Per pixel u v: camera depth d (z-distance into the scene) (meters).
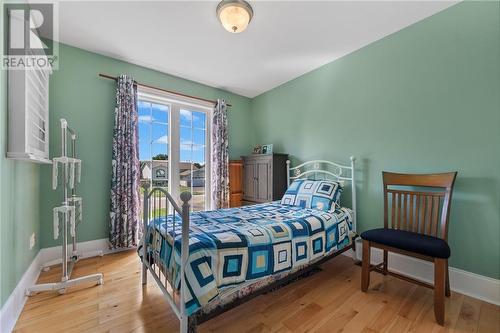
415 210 2.04
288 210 2.38
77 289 1.87
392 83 2.31
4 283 1.36
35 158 1.56
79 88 2.51
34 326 1.44
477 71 1.81
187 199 1.24
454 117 1.93
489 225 1.76
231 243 1.43
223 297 1.36
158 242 1.72
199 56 2.70
